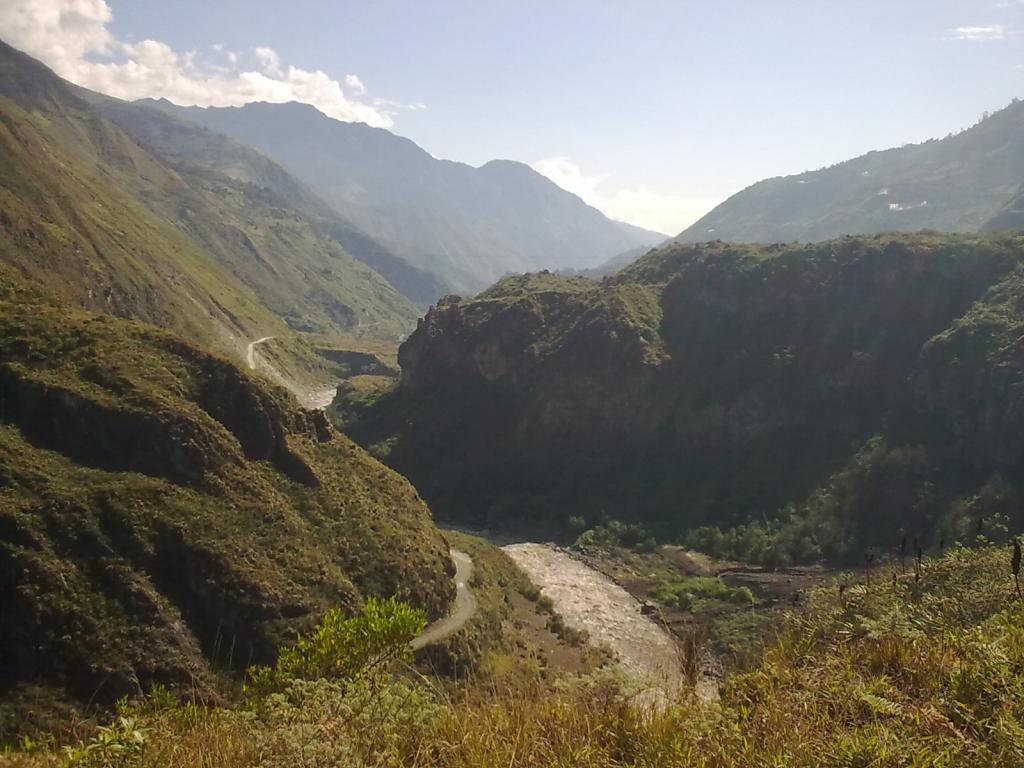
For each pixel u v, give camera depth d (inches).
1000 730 199.3
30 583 1193.4
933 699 230.1
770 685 260.1
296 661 513.7
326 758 236.5
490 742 225.0
